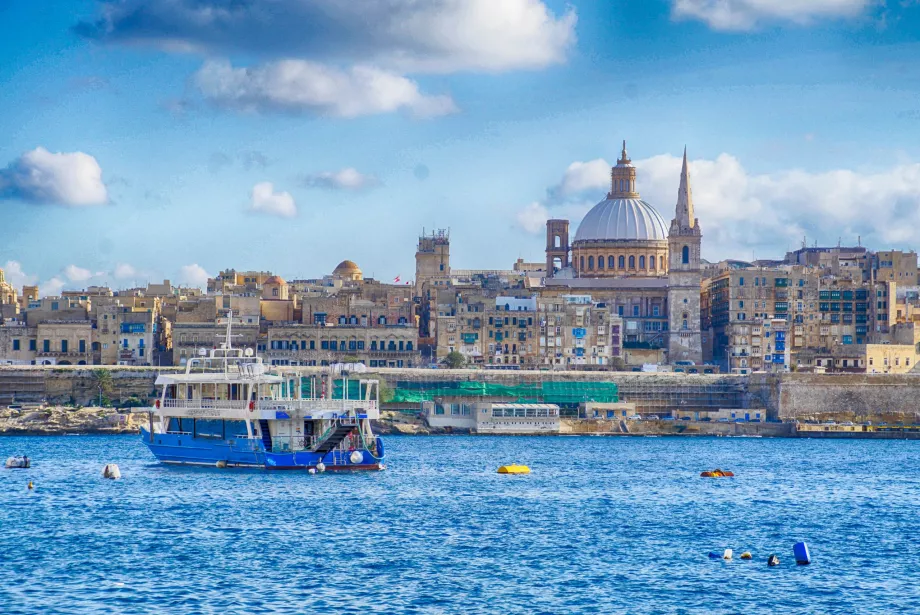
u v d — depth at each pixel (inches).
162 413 7682.1
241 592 4205.2
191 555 4761.3
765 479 7810.0
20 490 6496.1
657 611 4057.6
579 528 5497.1
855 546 5177.2
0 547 4901.6
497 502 6279.5
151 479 6914.4
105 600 4099.4
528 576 4493.1
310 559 4709.6
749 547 5113.2
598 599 4183.1
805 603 4183.1
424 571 4542.3
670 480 7603.4
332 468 7386.8
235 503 6003.9
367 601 4111.7
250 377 7431.1
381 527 5403.5
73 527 5339.6
